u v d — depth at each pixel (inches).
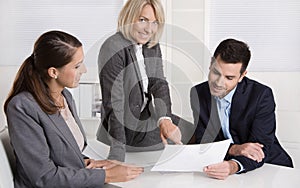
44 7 156.9
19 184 73.7
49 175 69.6
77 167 72.9
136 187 71.1
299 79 140.1
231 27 150.6
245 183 74.2
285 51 147.9
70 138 72.5
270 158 95.1
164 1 149.3
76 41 72.3
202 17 150.0
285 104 141.2
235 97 87.7
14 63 158.7
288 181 75.8
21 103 70.0
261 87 88.9
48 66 70.7
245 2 148.7
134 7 74.9
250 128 88.3
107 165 73.4
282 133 121.9
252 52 149.6
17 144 69.6
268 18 147.8
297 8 145.6
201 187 71.6
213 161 78.8
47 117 71.2
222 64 78.2
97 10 156.0
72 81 71.7
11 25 157.6
